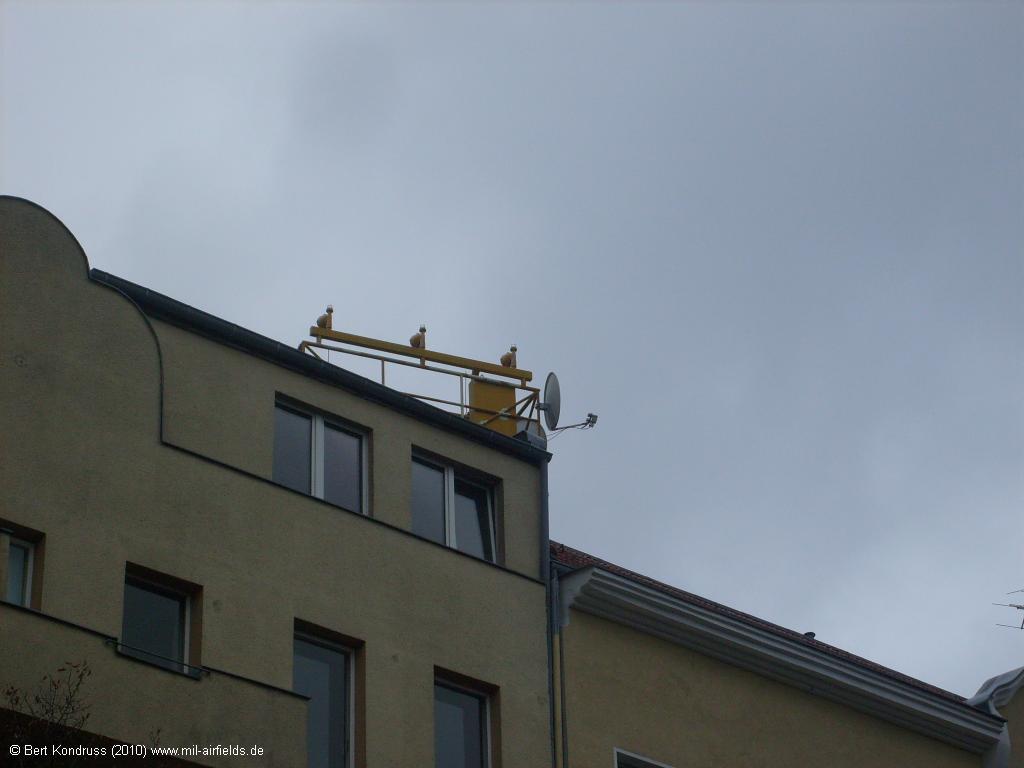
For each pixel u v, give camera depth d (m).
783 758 31.33
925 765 33.66
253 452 27.27
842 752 32.34
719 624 31.14
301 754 24.23
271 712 24.20
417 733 26.78
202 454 26.39
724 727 30.83
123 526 24.92
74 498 24.53
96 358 25.72
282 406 28.41
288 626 26.09
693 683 30.88
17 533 23.91
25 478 24.12
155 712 23.00
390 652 27.09
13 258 25.33
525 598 29.45
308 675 26.44
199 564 25.55
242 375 27.78
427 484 29.75
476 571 28.98
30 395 24.70
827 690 32.66
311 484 28.11
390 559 27.92
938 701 33.91
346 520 27.70
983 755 34.78
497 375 33.34
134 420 25.78
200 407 27.00
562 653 29.36
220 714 23.64
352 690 26.70
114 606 24.25
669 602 30.56
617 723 29.41
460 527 30.00
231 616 25.53
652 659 30.55
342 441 28.98
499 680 28.30
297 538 26.91
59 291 25.67
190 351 27.34
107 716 22.47
